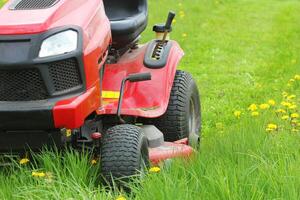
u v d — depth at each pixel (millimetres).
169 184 5898
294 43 17703
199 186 6004
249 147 7309
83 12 6816
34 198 5996
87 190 6012
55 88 6316
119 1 8875
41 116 6211
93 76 6605
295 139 7570
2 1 19922
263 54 16547
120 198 5746
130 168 6367
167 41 8438
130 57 8078
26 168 6527
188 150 7477
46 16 6457
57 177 6277
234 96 12344
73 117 6258
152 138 7445
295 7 25219
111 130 6648
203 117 10711
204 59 15961
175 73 8414
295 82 12750
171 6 23406
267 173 6125
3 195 6078
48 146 6598
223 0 25750
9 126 6312
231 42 17906
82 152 6672
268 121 8695
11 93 6309
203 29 19781
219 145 7566
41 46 6285
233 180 5945
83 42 6469
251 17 22453
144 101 7543
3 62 6219
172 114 8141
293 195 5688
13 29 6305
